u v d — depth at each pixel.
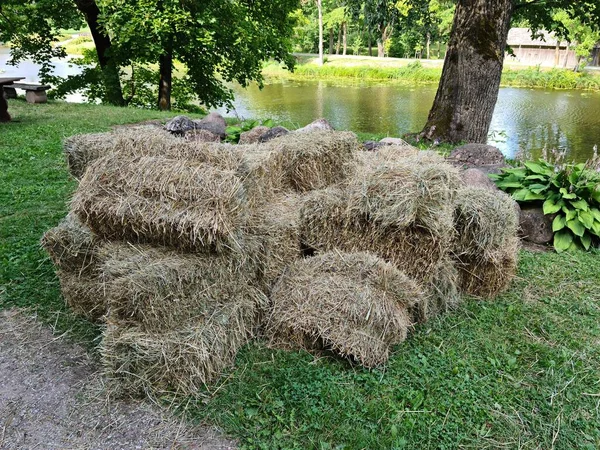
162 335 2.48
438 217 2.88
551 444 2.25
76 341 2.95
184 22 11.76
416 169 2.93
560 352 2.89
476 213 3.28
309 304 2.80
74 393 2.53
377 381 2.60
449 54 8.66
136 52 13.35
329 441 2.24
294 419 2.36
